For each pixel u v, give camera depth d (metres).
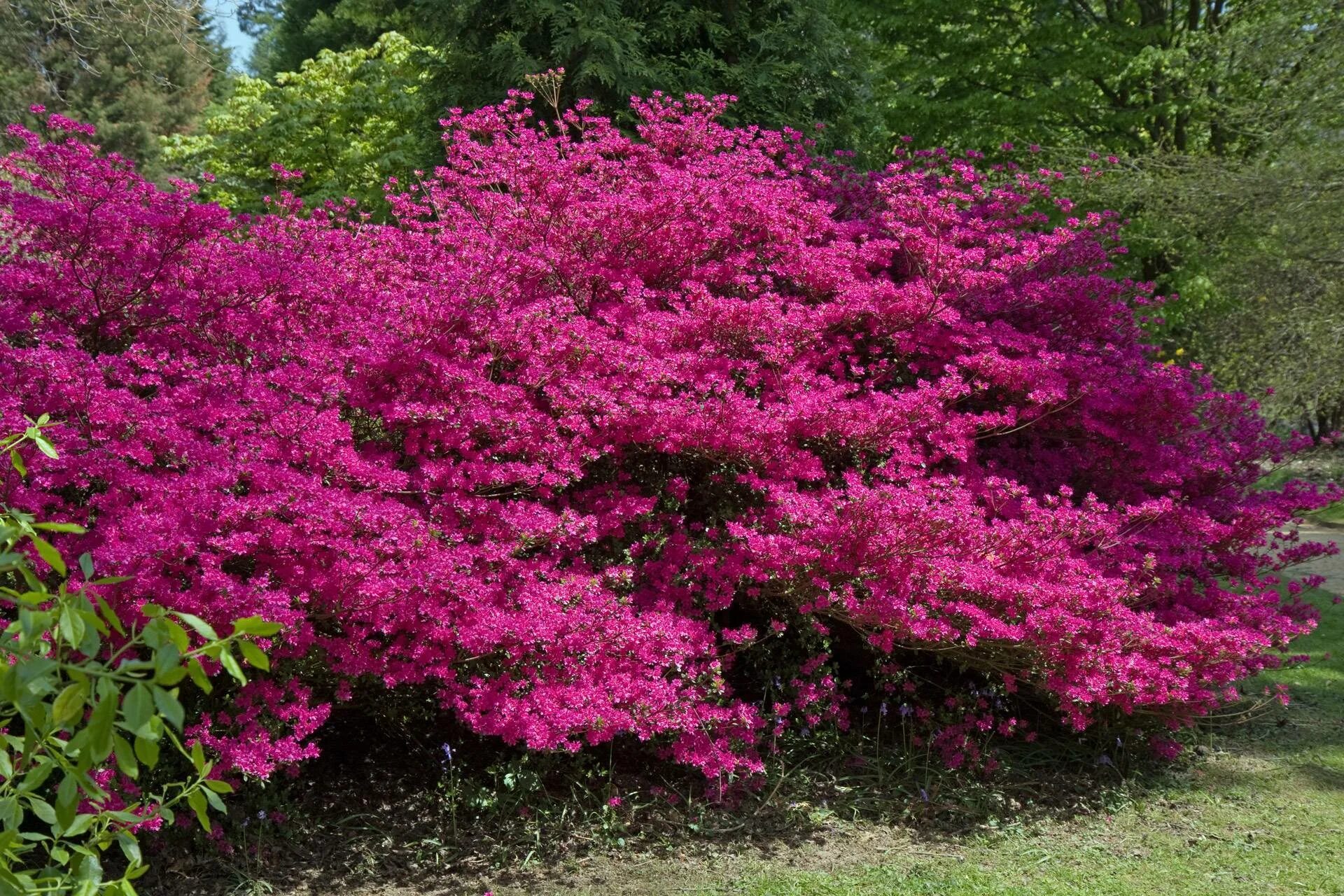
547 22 10.95
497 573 3.88
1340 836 4.04
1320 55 11.23
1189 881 3.68
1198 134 15.21
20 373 3.32
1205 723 5.27
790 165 6.50
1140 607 5.13
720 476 4.75
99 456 3.30
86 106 25.50
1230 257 12.92
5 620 2.97
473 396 4.04
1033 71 14.65
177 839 3.72
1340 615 7.40
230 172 17.41
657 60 10.73
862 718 5.01
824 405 4.49
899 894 3.56
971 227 5.88
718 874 3.69
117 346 4.15
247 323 4.05
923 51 15.91
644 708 3.75
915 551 4.14
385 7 21.48
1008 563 4.40
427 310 4.09
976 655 4.54
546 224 4.98
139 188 4.07
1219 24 13.12
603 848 3.86
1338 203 10.96
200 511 3.31
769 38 11.11
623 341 4.67
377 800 4.14
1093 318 5.83
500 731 3.64
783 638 4.95
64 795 1.52
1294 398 11.98
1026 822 4.20
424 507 3.98
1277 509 5.38
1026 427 5.32
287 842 3.81
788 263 5.22
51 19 13.45
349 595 3.46
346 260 4.84
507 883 3.61
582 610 3.86
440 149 11.70
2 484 3.13
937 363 5.28
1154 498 5.64
